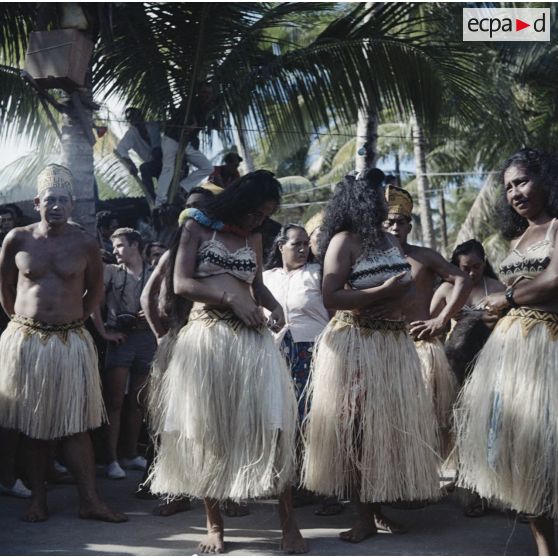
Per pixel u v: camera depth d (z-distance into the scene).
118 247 5.89
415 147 18.11
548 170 3.75
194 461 3.88
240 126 9.47
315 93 9.33
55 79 7.30
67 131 7.82
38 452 4.47
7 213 5.79
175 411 3.89
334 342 4.16
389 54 9.19
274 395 3.85
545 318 3.65
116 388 5.63
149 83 9.70
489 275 5.45
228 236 4.06
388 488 3.99
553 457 3.52
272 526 4.41
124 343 5.72
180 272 3.95
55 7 7.67
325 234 4.27
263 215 4.09
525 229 4.05
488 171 15.82
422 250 4.98
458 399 4.17
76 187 7.77
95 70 9.53
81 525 4.34
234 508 4.61
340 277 4.12
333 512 4.68
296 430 4.33
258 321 3.89
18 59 8.83
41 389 4.38
